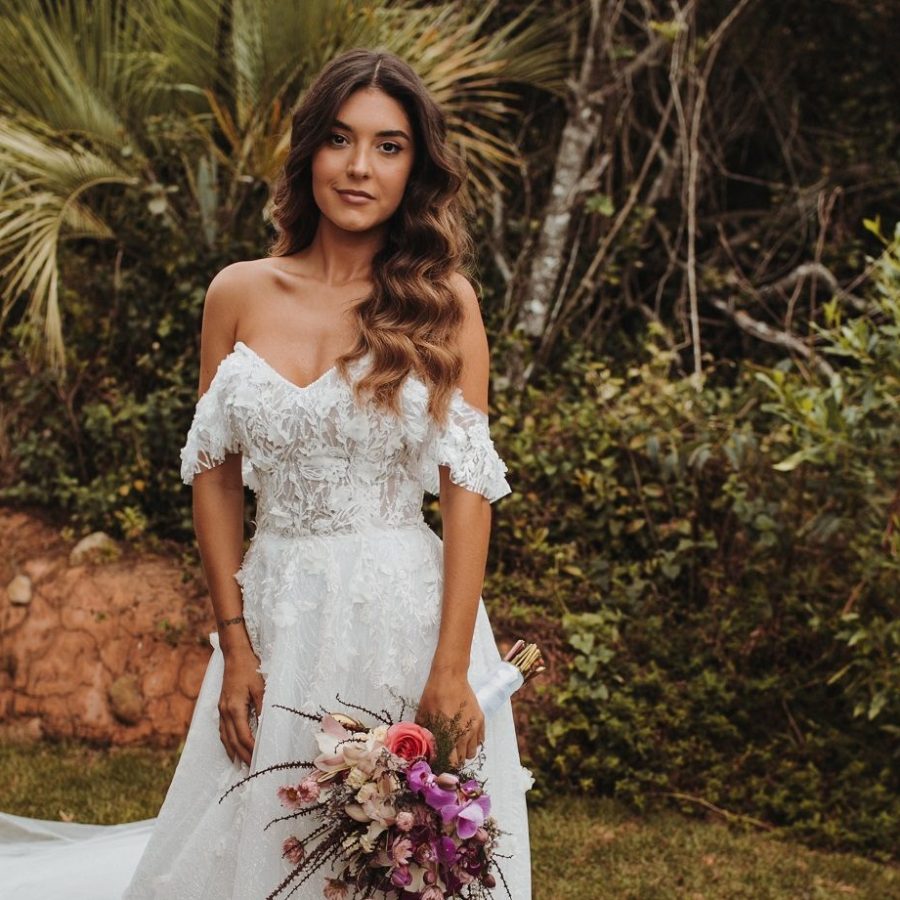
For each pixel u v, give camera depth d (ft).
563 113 23.43
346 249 7.97
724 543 16.79
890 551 14.82
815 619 15.15
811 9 23.04
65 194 19.07
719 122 23.70
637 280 23.09
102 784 14.92
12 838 11.26
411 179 7.97
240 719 7.80
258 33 19.43
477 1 22.94
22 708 16.89
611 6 21.68
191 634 17.02
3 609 17.66
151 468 19.06
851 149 22.82
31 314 17.92
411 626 7.74
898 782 14.92
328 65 7.82
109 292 20.01
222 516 8.04
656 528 17.10
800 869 13.46
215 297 8.08
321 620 7.67
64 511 19.42
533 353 21.36
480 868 7.06
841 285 22.81
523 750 15.40
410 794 6.93
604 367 19.83
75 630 17.22
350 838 6.91
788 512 16.01
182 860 7.87
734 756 15.34
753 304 23.04
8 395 20.27
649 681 15.52
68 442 19.88
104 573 17.89
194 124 20.02
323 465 7.70
